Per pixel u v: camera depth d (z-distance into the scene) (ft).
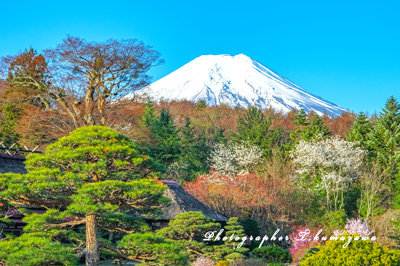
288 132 219.20
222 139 204.44
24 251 49.88
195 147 188.44
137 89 169.78
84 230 66.08
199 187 147.74
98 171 56.24
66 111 166.81
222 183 149.69
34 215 56.34
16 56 161.99
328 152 159.94
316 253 57.88
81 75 162.61
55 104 165.07
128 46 159.63
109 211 54.65
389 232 128.67
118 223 61.36
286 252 101.91
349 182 163.02
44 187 53.57
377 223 134.82
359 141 180.65
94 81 161.89
